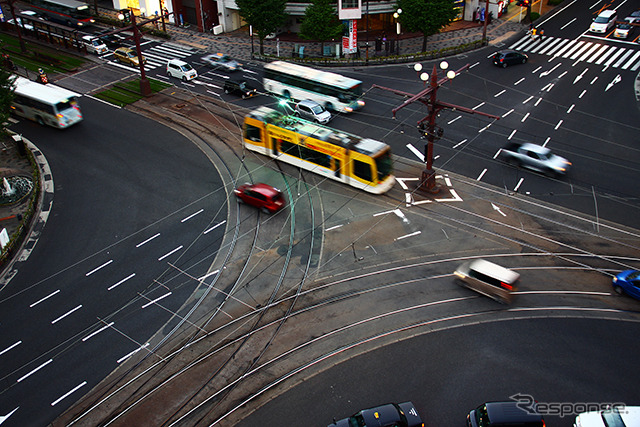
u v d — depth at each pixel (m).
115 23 67.94
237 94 50.97
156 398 23.47
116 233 33.72
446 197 35.97
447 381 23.45
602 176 37.25
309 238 32.94
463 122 44.56
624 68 53.28
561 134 42.34
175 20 68.81
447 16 54.31
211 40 64.25
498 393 22.78
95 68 57.19
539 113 45.69
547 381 23.20
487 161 39.59
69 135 44.62
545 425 21.31
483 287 27.52
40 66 57.06
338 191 37.38
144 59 58.88
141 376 24.55
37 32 63.91
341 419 21.59
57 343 26.39
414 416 21.41
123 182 38.66
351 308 27.66
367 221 34.19
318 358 24.94
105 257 31.84
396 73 54.31
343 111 46.44
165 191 37.66
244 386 23.83
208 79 54.06
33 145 43.19
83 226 34.38
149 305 28.50
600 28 61.28
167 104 49.41
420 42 61.91
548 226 32.91
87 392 23.91
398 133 43.44
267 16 55.34
